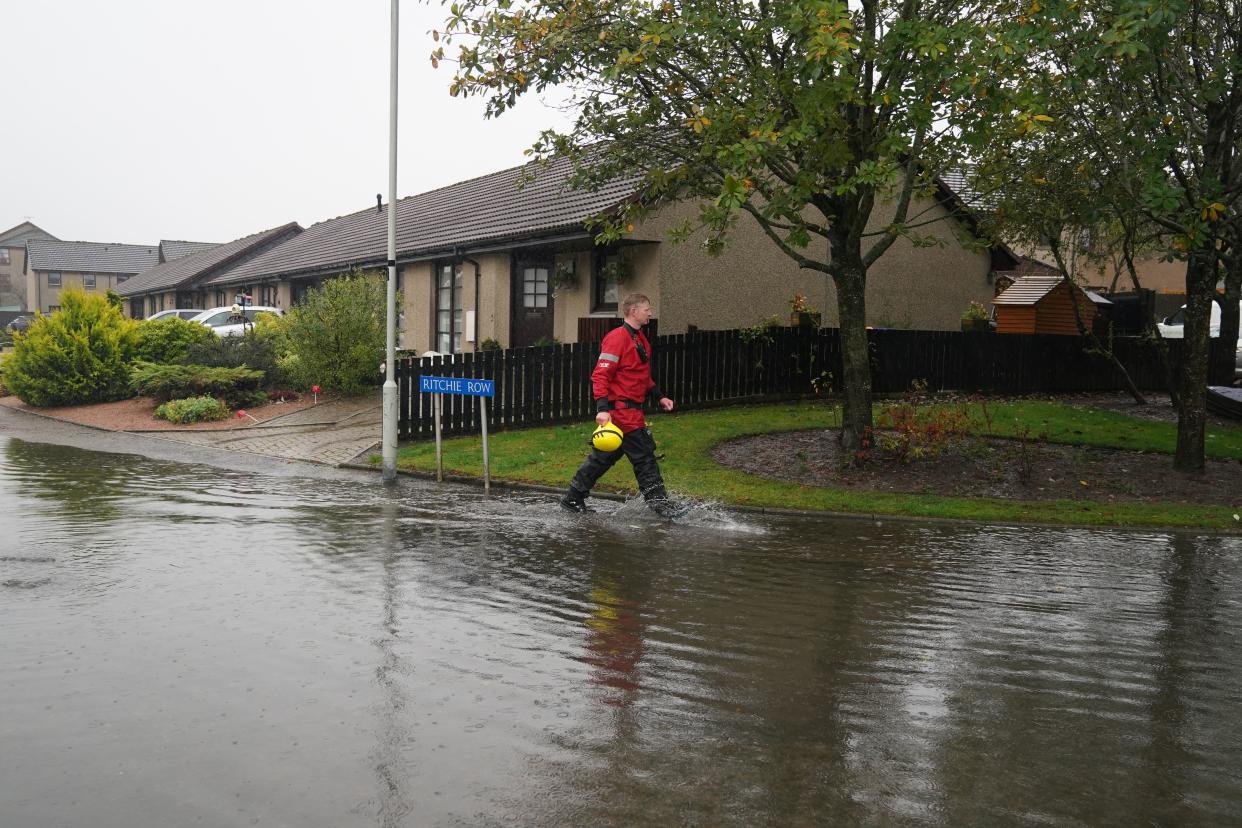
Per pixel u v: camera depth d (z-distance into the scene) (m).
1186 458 10.79
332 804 3.12
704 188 11.07
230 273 38.12
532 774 3.37
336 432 15.06
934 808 3.17
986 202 13.05
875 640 5.07
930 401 16.52
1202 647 5.07
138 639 4.85
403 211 30.20
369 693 4.14
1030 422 13.97
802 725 3.87
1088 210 11.20
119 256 87.88
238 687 4.18
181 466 12.07
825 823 3.05
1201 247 10.03
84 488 10.05
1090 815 3.14
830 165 9.23
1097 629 5.38
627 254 17.91
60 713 3.86
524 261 20.55
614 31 9.66
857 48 8.08
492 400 14.32
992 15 10.20
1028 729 3.88
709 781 3.34
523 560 6.86
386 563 6.69
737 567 6.76
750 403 16.25
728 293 18.44
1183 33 10.09
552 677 4.39
